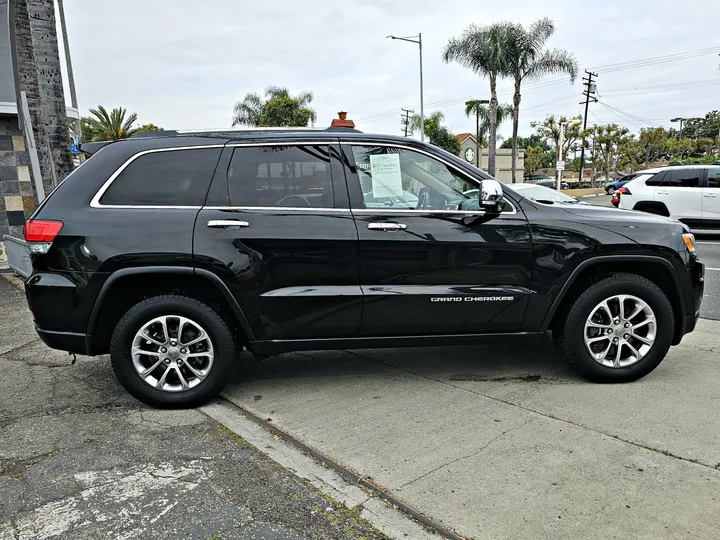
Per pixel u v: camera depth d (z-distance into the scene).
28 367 4.78
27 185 13.32
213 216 3.66
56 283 3.60
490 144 28.66
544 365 4.56
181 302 3.70
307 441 3.33
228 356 3.80
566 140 59.38
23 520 2.61
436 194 3.98
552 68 27.27
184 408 3.83
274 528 2.54
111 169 3.73
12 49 9.31
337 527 2.54
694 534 2.40
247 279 3.67
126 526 2.55
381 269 3.78
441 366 4.59
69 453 3.23
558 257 3.91
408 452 3.17
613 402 3.77
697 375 4.27
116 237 3.58
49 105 8.02
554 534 2.42
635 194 13.15
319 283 3.76
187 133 3.89
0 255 10.45
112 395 4.12
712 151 76.25
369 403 3.87
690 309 4.16
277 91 38.81
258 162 3.81
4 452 3.26
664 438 3.23
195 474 2.99
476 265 3.87
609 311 4.02
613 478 2.83
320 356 4.92
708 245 11.85
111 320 3.87
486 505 2.65
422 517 2.57
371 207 3.84
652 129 68.56
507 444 3.22
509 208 3.96
